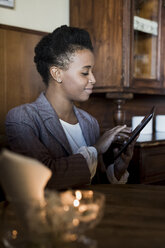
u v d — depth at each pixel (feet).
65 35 4.19
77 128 4.66
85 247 1.87
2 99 6.01
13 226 2.30
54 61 4.21
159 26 7.02
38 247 1.84
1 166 1.87
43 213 1.73
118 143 5.60
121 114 6.57
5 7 6.04
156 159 6.20
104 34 6.47
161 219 2.35
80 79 4.19
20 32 6.19
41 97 4.37
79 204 2.08
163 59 7.16
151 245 1.89
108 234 2.06
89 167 3.75
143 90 6.66
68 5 7.14
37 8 6.55
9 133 3.99
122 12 6.12
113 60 6.34
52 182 3.46
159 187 3.45
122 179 4.61
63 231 1.76
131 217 2.39
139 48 6.55
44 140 4.11
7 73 6.05
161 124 8.32
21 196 1.91
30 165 1.85
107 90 6.45
